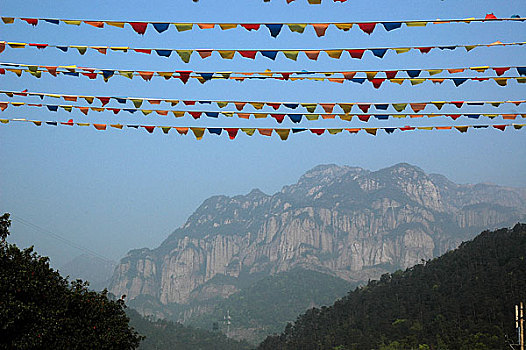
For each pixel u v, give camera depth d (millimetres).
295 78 15344
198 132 16906
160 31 14391
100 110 16859
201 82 15555
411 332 114812
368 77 15141
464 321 109688
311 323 151375
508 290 111938
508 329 96688
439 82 15367
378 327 125062
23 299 33031
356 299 150250
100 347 35188
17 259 34062
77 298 36250
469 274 128750
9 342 30938
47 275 36031
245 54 14766
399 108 15680
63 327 33469
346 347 123188
